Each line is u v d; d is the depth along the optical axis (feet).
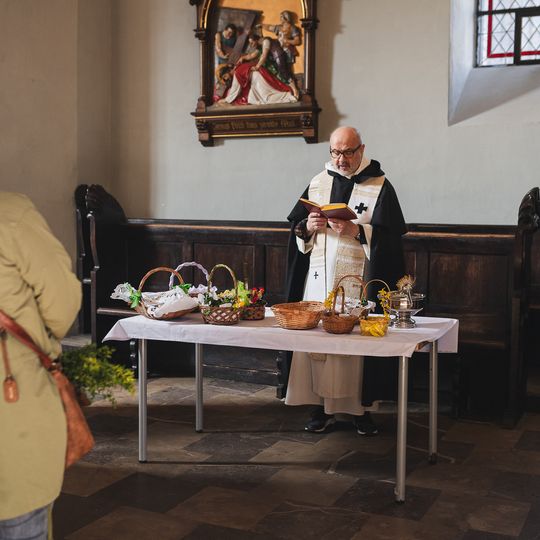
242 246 18.80
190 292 12.72
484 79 19.57
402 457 10.85
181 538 9.83
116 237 19.56
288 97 20.01
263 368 18.28
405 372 10.75
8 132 19.54
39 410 6.38
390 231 13.66
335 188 14.12
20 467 6.26
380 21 19.19
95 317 18.81
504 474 12.16
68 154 20.98
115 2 22.04
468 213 18.72
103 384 7.27
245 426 14.83
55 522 10.30
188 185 21.67
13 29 19.51
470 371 16.06
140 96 21.98
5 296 6.27
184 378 18.78
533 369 17.31
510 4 19.89
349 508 10.79
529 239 15.48
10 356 6.31
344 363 13.42
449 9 18.49
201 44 20.85
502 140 18.33
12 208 6.43
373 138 19.47
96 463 12.62
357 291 13.79
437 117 18.83
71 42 20.84
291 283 14.44
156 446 13.55
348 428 14.69
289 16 19.89
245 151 20.93
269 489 11.53
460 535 9.89
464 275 16.62
